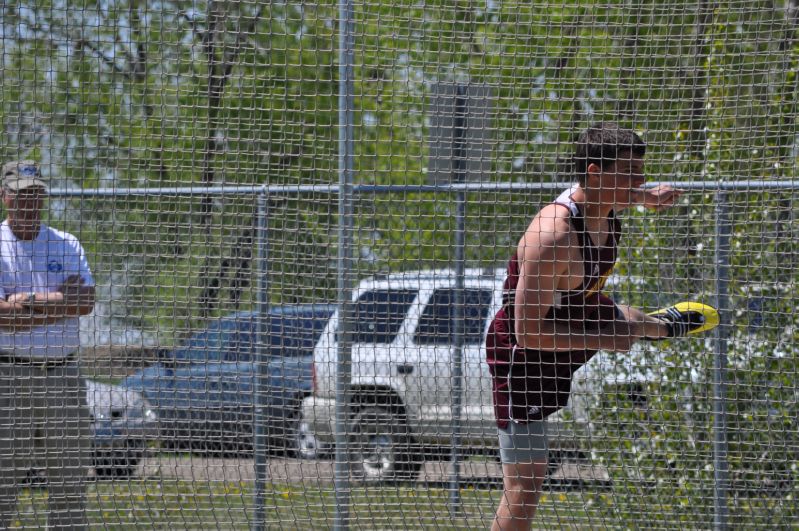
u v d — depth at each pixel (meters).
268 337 17.25
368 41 17.25
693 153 17.25
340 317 15.92
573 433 17.38
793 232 16.77
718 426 16.12
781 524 16.25
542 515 17.00
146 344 17.64
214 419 17.53
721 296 16.33
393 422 16.67
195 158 18.06
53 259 16.16
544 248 12.50
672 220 17.66
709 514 16.41
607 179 12.80
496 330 13.64
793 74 16.81
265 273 17.22
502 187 15.94
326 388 17.86
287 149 19.38
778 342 16.06
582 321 13.12
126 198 16.88
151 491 17.34
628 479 17.06
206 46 16.48
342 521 15.80
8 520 15.72
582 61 17.86
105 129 16.50
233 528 16.33
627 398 17.83
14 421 15.38
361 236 16.45
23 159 16.48
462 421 16.84
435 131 16.30
